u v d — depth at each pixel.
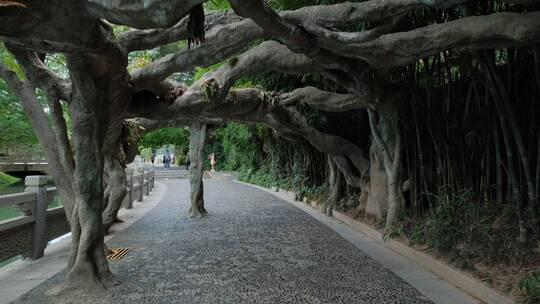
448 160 5.50
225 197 13.38
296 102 7.43
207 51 4.34
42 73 4.12
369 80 5.75
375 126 6.75
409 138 6.46
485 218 4.67
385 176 7.19
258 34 4.17
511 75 4.62
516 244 4.07
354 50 4.19
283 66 5.15
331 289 4.00
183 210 10.34
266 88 8.67
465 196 5.02
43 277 4.53
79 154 4.18
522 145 4.19
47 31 2.84
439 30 3.90
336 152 8.46
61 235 6.43
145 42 4.07
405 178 6.68
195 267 4.88
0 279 4.45
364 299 3.71
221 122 9.24
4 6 2.45
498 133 4.81
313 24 3.85
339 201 9.39
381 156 7.29
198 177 9.30
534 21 3.38
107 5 2.56
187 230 7.46
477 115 5.24
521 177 4.58
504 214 4.53
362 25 5.02
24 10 2.57
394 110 6.20
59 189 4.55
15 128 11.83
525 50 4.68
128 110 5.23
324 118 8.71
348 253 5.55
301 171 12.96
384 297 3.75
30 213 5.32
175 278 4.43
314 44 4.14
